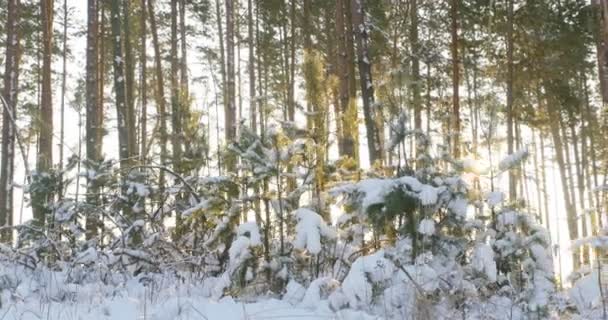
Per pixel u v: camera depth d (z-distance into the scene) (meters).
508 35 14.72
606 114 7.96
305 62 6.58
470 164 5.70
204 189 7.19
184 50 17.94
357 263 5.16
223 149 6.94
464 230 5.62
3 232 8.85
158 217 7.62
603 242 5.25
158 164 8.01
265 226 6.00
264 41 20.58
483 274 5.39
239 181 6.38
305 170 6.25
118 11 11.87
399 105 6.23
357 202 5.62
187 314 4.73
